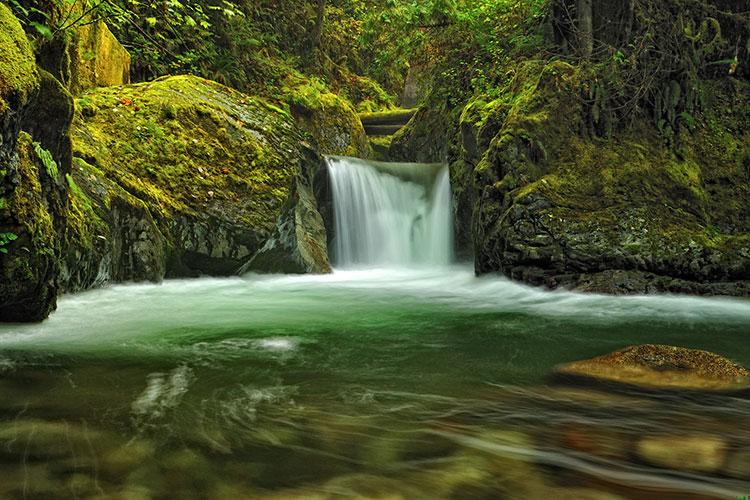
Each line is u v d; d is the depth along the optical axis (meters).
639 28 7.43
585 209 6.44
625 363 3.22
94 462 1.92
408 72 19.84
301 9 15.79
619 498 1.75
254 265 7.54
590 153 7.01
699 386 2.88
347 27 17.94
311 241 8.34
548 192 6.51
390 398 2.71
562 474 1.91
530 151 6.92
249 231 7.14
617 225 6.22
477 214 7.33
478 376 3.13
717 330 4.51
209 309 5.27
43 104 3.95
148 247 6.20
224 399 2.64
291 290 6.84
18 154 3.52
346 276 8.38
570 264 6.18
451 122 11.23
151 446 2.07
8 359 3.25
